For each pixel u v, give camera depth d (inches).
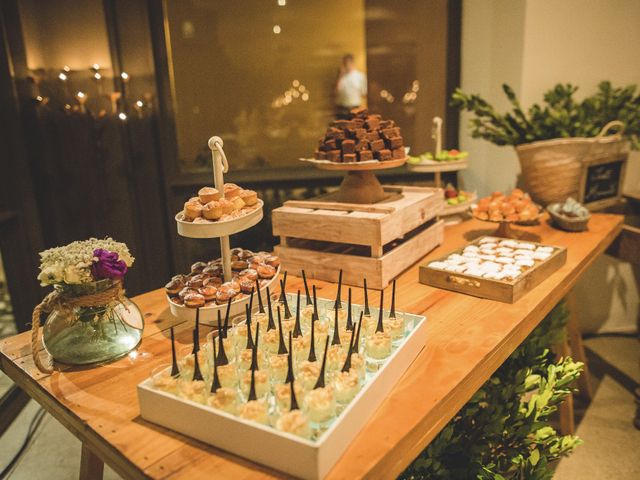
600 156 99.2
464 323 60.6
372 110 137.1
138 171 121.0
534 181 101.7
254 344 46.3
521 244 79.9
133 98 117.2
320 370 43.9
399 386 47.9
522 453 66.4
